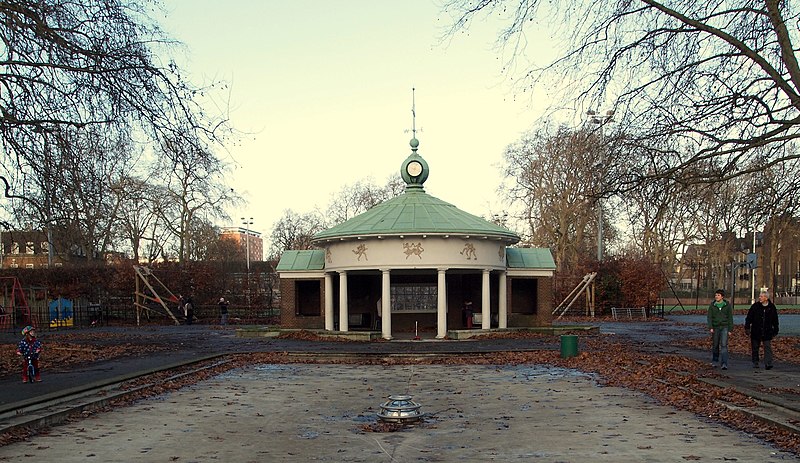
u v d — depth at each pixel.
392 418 14.47
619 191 22.25
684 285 112.75
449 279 42.16
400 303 42.09
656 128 21.66
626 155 21.91
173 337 40.84
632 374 21.50
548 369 24.36
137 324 55.00
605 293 60.38
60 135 21.00
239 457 11.46
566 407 16.19
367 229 37.38
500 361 27.03
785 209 23.34
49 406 15.59
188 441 12.71
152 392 18.94
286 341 36.81
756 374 20.27
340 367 25.95
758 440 12.27
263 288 63.16
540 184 64.94
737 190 27.38
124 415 15.49
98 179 22.28
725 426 13.60
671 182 22.11
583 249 76.62
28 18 19.73
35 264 80.25
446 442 12.50
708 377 19.31
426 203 40.50
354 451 11.84
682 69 20.91
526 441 12.48
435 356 28.69
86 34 20.69
